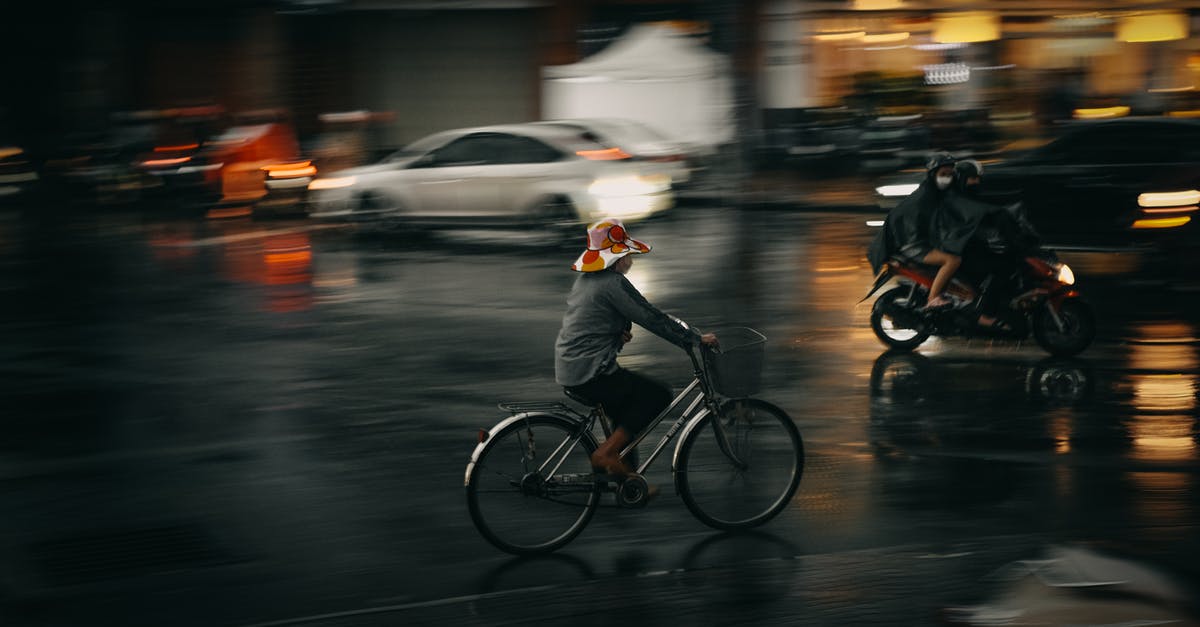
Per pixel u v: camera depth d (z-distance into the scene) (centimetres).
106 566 563
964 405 816
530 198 1666
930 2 2206
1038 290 923
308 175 2084
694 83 2000
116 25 2627
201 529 612
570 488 574
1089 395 834
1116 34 2302
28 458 737
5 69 2602
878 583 519
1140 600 449
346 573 552
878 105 2156
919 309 949
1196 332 1020
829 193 1970
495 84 2600
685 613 496
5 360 1016
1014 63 2316
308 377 937
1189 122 1378
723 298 1181
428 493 664
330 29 2619
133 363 999
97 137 2503
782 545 575
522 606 508
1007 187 1451
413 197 1733
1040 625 444
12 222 2102
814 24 2005
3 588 539
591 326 572
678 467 589
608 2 2383
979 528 588
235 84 2627
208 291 1350
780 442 603
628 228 1739
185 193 2281
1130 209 1370
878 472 680
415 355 1006
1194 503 620
